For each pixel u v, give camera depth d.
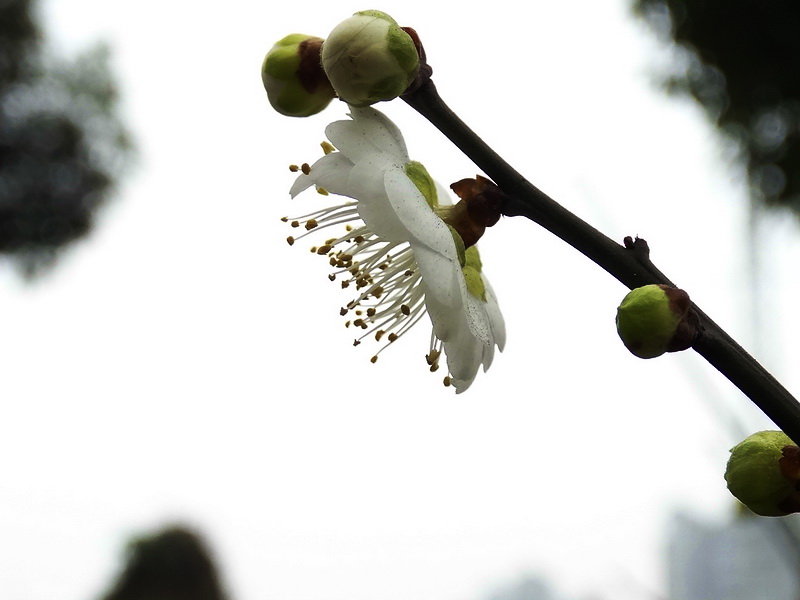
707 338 0.14
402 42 0.15
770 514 0.15
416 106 0.15
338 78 0.15
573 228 0.15
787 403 0.14
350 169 0.17
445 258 0.16
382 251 0.18
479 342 0.17
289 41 0.16
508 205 0.15
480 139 0.15
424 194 0.17
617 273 0.15
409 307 0.18
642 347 0.14
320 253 0.18
